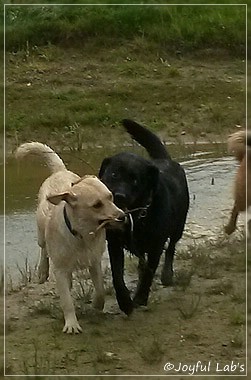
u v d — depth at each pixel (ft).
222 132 47.65
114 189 22.41
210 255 28.25
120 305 22.99
